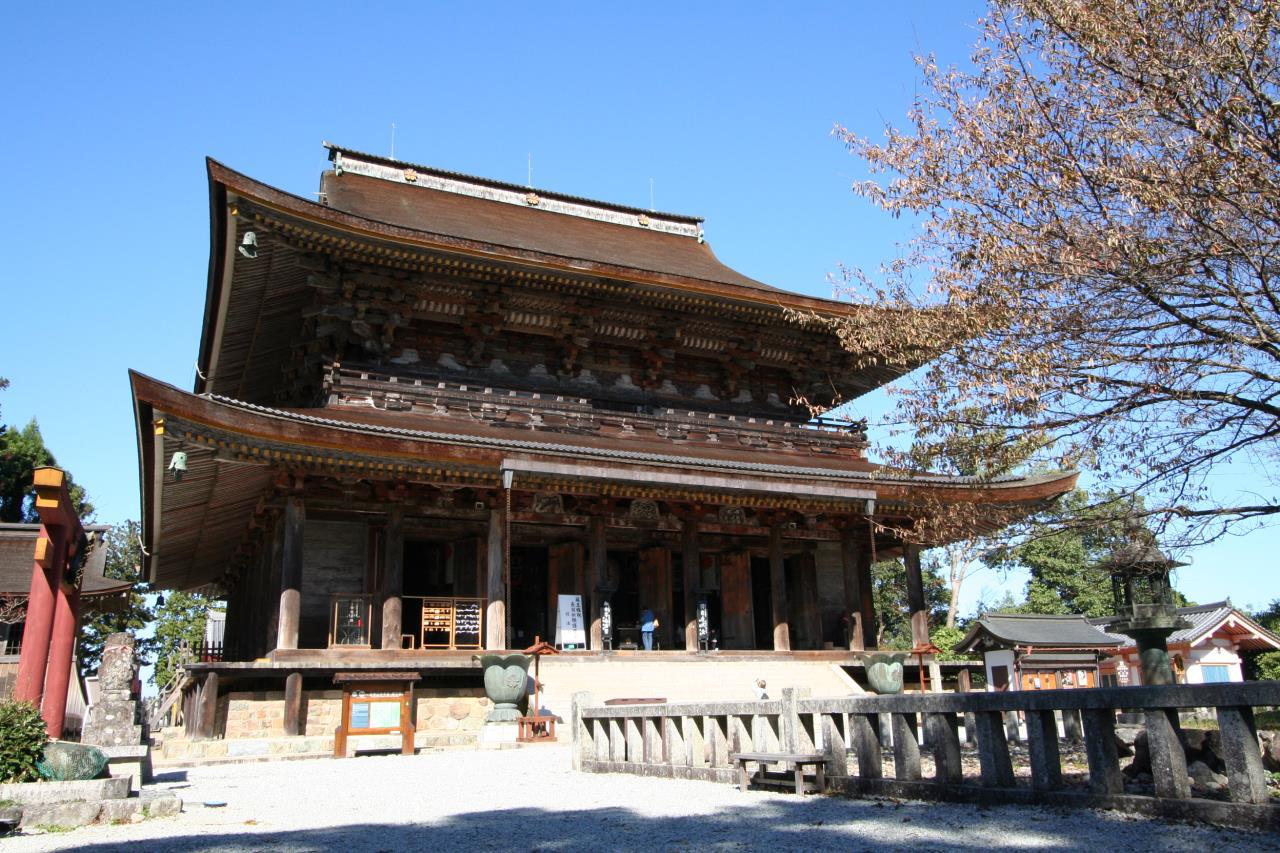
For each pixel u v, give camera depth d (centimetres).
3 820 1174
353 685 2444
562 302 3781
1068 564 6531
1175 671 4612
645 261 4506
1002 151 1678
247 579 4150
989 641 3872
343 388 3269
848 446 4156
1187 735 1257
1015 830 948
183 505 3262
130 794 1371
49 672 1650
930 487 2883
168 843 1055
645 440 3722
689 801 1311
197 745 2422
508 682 2703
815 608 4025
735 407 4275
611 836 1056
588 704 1866
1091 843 863
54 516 1541
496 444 2962
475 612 3125
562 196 5056
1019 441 1744
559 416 3556
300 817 1280
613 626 3809
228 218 2994
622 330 4019
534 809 1304
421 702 2864
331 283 3372
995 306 1677
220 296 3322
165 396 2470
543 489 3231
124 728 1544
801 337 4228
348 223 3164
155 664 7688
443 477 3047
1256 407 1600
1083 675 3828
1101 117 1609
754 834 1027
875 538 4044
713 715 1519
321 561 3253
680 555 4022
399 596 3027
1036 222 1689
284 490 2997
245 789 1662
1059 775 1062
